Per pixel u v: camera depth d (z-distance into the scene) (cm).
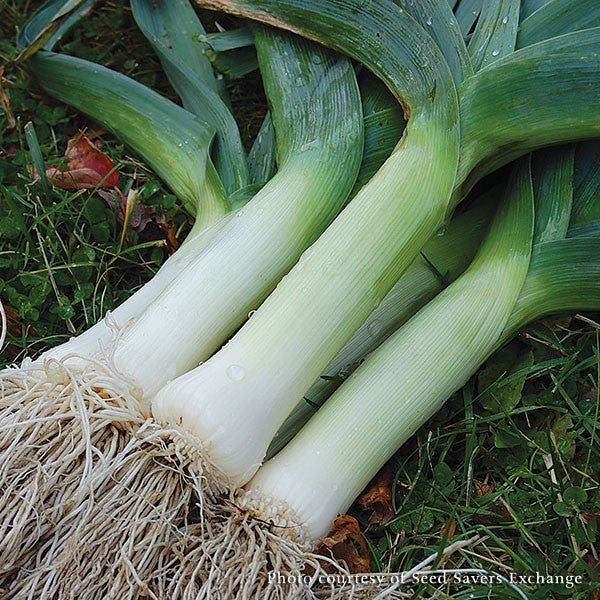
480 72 52
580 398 57
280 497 47
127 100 61
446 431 56
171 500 47
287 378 47
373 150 56
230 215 56
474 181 54
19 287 60
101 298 60
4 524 44
